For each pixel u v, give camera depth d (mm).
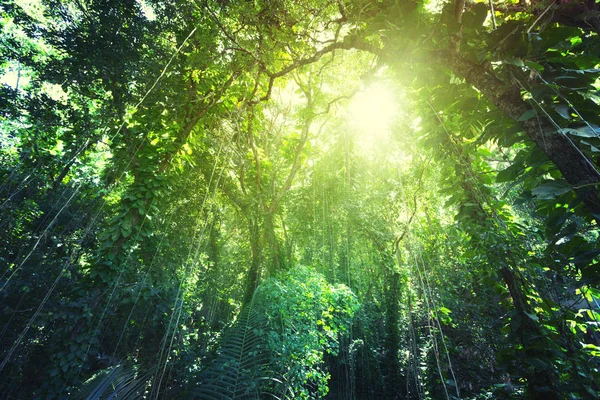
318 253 6121
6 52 5250
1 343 3385
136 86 3951
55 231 5102
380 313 6066
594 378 1864
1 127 5219
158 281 4609
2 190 4816
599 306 1895
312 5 3141
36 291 4195
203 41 3842
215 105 4797
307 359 3090
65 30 4039
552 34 1357
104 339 4184
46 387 2752
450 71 1932
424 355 4379
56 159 5465
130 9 4094
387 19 1940
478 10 1538
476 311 4363
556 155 1181
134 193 3902
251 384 2682
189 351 4602
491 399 2955
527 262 2221
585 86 1262
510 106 1380
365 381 5051
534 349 2043
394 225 5352
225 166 5707
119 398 2543
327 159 6922
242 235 7387
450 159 2469
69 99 4648
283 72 3818
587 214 1377
